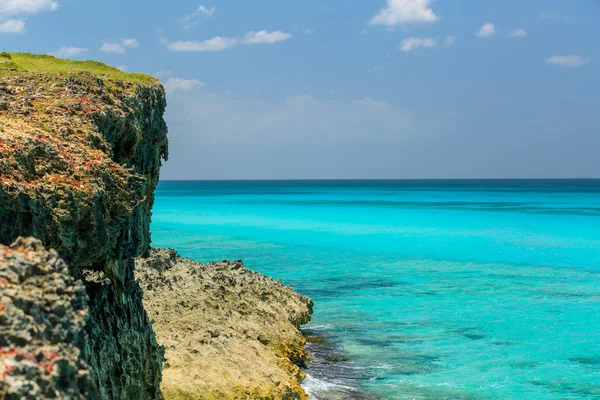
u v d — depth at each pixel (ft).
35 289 39.86
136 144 97.50
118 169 77.36
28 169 66.95
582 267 239.71
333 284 209.77
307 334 150.30
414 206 571.28
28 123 79.00
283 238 326.03
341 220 425.28
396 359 133.80
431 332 154.10
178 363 100.12
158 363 90.74
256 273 178.29
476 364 131.64
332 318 165.99
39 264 41.83
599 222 401.90
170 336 110.42
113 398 76.13
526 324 161.48
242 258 261.24
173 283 141.28
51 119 82.28
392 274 227.40
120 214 74.18
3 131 70.95
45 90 95.61
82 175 70.49
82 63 132.36
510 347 142.82
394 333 152.87
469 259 258.78
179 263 171.01
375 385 118.52
